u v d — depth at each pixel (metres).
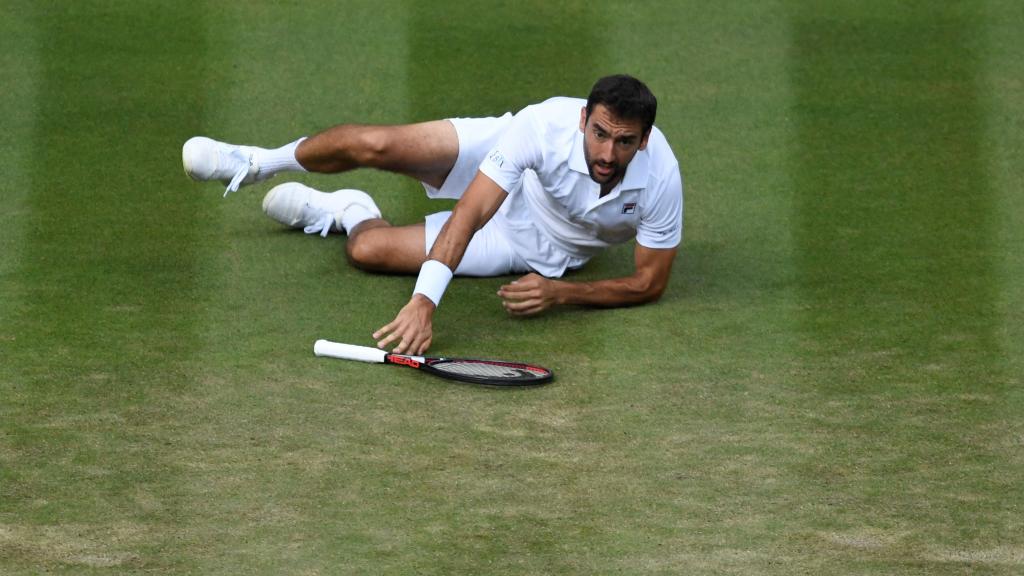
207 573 15.37
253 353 20.83
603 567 15.63
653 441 18.55
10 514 16.42
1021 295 23.50
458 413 19.25
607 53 34.62
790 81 33.53
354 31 35.44
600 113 20.44
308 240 25.52
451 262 21.08
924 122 31.55
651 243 22.50
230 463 17.73
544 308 22.27
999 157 29.81
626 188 21.70
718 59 34.56
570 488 17.36
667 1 37.69
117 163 28.38
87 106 30.97
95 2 36.34
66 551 15.72
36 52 33.44
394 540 16.11
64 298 22.47
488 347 21.53
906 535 16.39
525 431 18.78
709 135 30.75
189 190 27.44
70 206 26.34
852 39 35.84
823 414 19.36
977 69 34.25
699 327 22.27
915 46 35.50
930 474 17.80
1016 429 18.97
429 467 17.77
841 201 27.73
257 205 27.06
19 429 18.33
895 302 23.25
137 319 21.83
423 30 35.62
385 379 20.20
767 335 21.95
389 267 23.84
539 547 16.03
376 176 28.66
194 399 19.34
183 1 36.66
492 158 21.31
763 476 17.70
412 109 31.39
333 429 18.67
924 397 19.88
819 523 16.64
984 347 21.52
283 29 35.41
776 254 25.34
